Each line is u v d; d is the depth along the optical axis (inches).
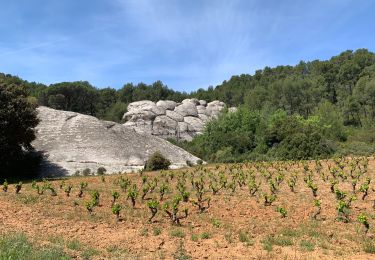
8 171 1368.1
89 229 493.7
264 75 5900.6
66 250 383.2
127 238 447.5
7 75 3627.0
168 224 531.2
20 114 1290.6
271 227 508.7
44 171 1478.8
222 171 1135.6
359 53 4697.3
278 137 1702.8
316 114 2593.5
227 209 626.5
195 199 726.5
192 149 2080.5
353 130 2491.4
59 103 3435.0
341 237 458.0
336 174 992.9
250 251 398.9
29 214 568.1
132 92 5032.0
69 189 763.4
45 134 1765.5
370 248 400.2
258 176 1051.3
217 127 2138.3
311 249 406.3
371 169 1093.1
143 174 1202.0
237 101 4712.1
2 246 359.3
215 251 398.0
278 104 3516.2
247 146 1850.4
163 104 3681.1
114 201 674.8
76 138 1770.4
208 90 5807.1
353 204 651.5
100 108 4077.3
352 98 3073.3
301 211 602.2
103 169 1437.0
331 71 4040.4
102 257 368.2
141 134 2005.4
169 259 368.5
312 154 1505.9
